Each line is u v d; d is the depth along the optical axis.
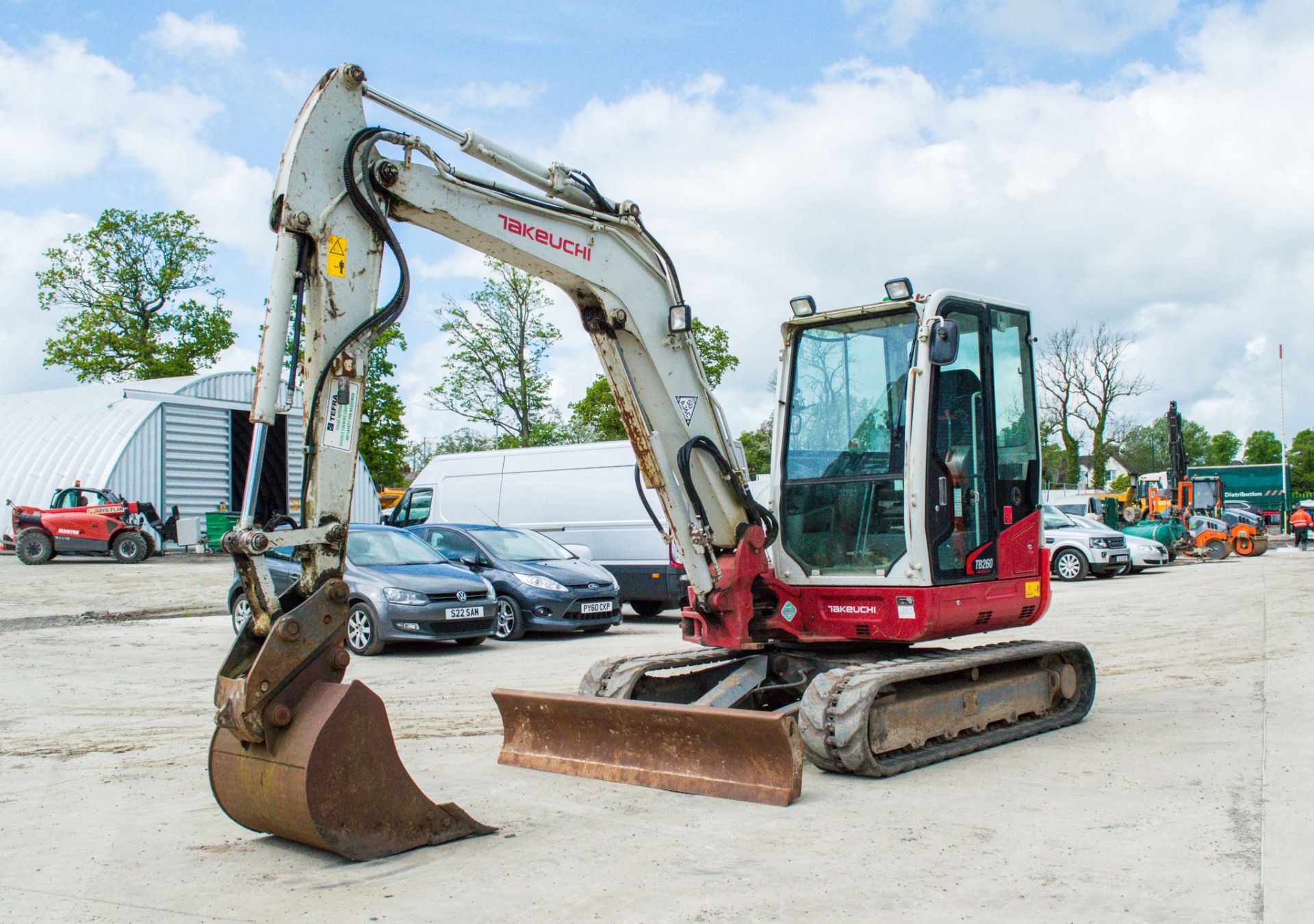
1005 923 3.77
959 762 6.45
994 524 7.23
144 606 16.70
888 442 6.97
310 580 4.79
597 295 6.40
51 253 45.47
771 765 5.57
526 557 14.12
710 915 3.88
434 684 9.74
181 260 46.84
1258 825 4.97
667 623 15.63
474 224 5.69
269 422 4.70
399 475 45.69
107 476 28.89
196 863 4.61
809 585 7.11
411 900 4.09
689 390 6.89
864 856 4.60
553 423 44.03
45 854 4.78
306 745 4.45
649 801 5.60
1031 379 7.81
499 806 5.52
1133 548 23.64
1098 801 5.46
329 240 4.93
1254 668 9.90
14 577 22.23
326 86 5.00
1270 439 115.12
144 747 7.15
